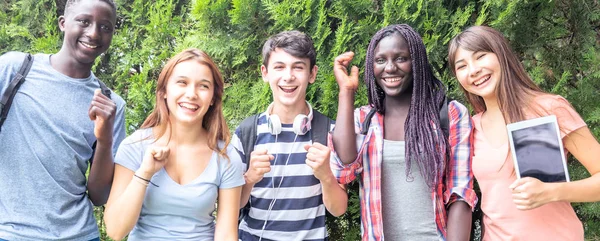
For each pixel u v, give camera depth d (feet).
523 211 5.75
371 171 6.44
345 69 6.97
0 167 6.29
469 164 6.18
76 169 6.57
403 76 6.39
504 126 6.08
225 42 8.50
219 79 6.33
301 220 6.82
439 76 7.91
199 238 6.01
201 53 6.24
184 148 6.23
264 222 6.88
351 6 7.86
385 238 6.32
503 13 7.25
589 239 8.09
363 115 6.85
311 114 7.24
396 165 6.36
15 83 6.40
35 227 6.24
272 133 7.04
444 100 6.49
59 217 6.35
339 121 6.59
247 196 6.70
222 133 6.40
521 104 5.93
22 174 6.26
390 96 6.66
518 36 7.75
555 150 5.48
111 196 5.96
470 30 6.23
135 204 5.63
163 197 5.90
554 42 8.01
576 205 7.99
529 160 5.53
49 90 6.54
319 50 8.08
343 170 6.50
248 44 8.41
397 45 6.33
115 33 10.01
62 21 7.11
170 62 6.18
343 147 6.44
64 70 6.76
